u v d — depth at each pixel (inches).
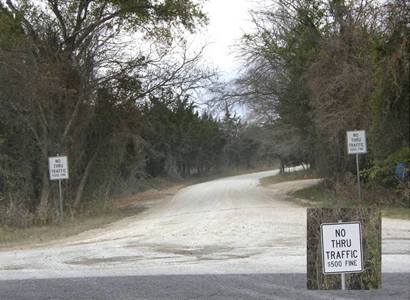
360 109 1487.5
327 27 1764.3
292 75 1900.8
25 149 1659.7
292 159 4170.8
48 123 1667.1
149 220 1428.4
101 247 932.0
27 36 1606.8
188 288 538.9
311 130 1968.5
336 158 1847.9
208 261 740.0
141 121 1876.2
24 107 1594.5
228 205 1720.0
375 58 1375.5
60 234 1242.0
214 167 5600.4
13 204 1444.4
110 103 1820.9
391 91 1384.1
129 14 1776.6
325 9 1779.0
